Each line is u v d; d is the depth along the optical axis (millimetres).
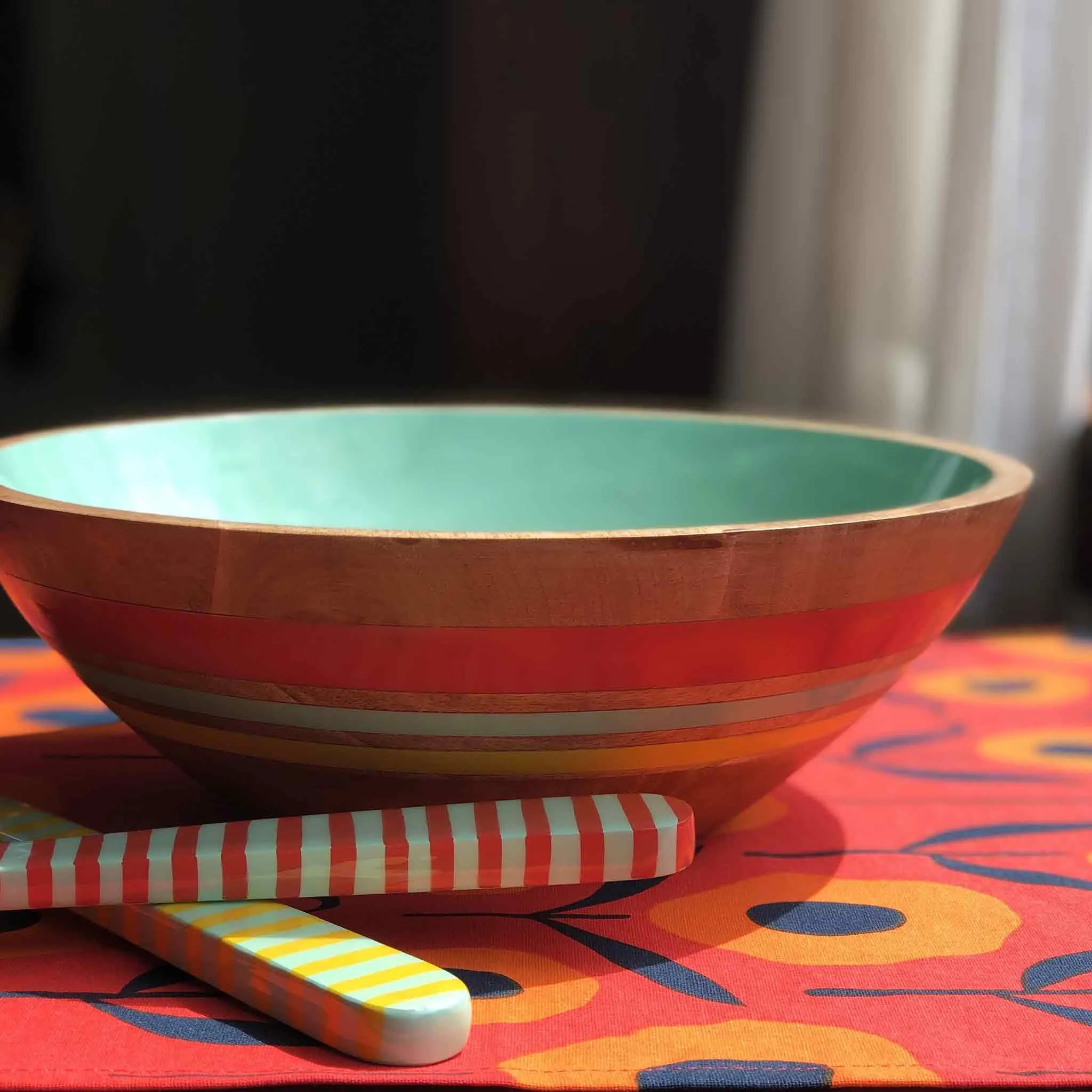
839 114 1489
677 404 1847
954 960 442
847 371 1498
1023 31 1392
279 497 680
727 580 402
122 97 1892
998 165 1384
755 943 452
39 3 1850
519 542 384
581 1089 357
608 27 1796
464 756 424
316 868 411
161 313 1960
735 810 501
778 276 1555
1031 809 591
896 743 687
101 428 616
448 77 1879
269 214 1937
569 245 1873
